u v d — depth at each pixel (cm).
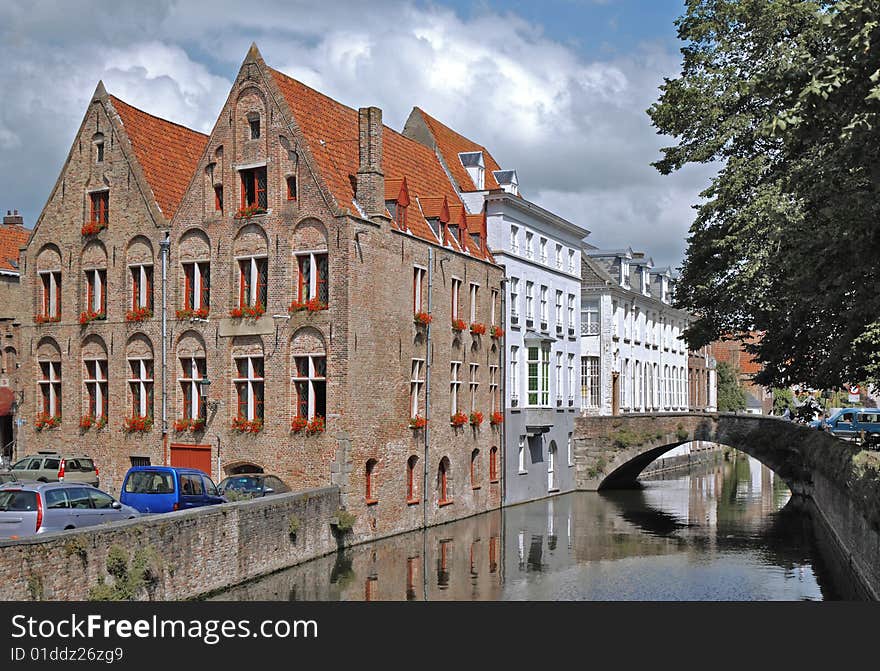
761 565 3409
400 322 3825
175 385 3800
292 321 3559
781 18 3525
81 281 4041
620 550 3728
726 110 3784
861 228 2108
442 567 3231
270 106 3650
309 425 3491
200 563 2525
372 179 3659
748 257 3512
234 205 3712
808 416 4316
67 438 4034
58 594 1995
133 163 3931
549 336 5578
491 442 4772
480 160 5291
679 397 8738
